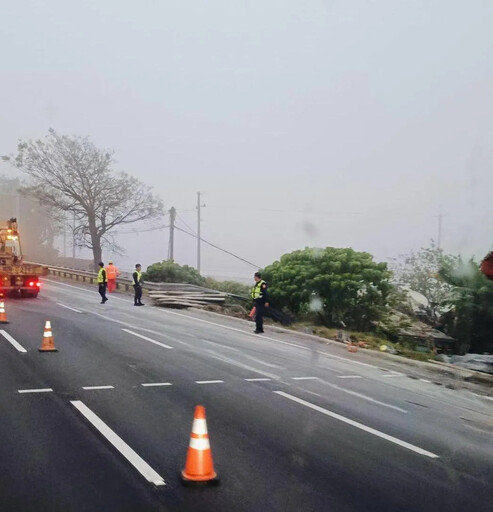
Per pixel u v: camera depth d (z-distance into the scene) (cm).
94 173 4916
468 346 1942
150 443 776
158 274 3403
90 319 2019
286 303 2355
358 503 618
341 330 2030
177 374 1206
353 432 859
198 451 654
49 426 834
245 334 1864
